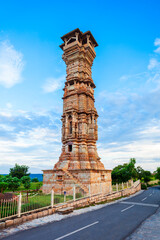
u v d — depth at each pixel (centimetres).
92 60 4169
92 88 4006
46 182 2927
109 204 2264
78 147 3234
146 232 1098
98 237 1009
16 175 6456
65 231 1123
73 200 1981
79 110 3475
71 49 3869
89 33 3956
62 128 3597
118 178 5644
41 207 1622
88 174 2645
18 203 1395
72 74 3788
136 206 2117
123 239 977
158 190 5400
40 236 1036
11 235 1063
